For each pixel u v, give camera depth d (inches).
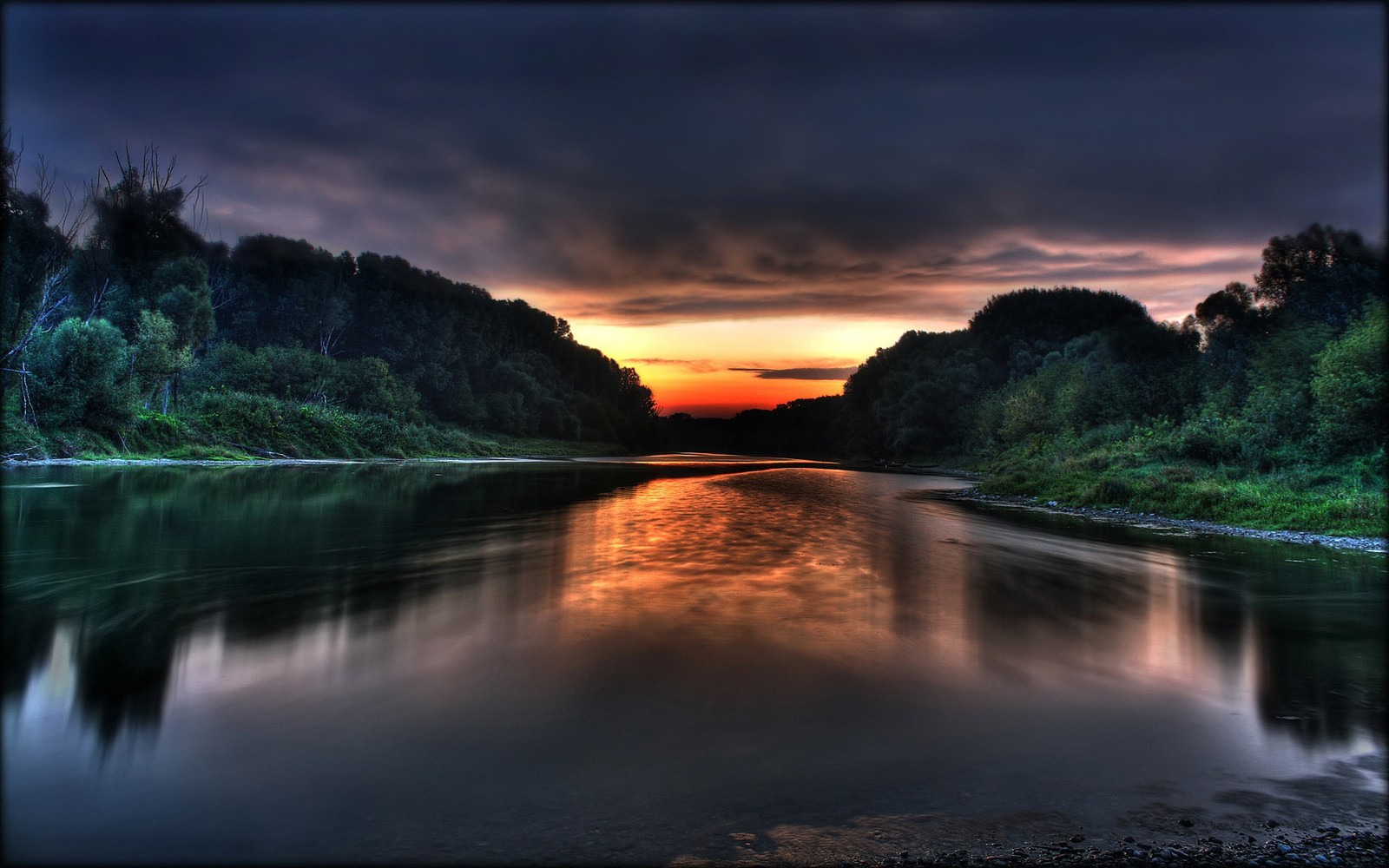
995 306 4288.9
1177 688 250.4
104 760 177.8
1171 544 631.8
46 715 205.5
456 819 155.5
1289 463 995.9
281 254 3041.3
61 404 1272.1
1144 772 186.5
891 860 144.3
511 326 4557.1
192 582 378.0
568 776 175.0
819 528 675.4
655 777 175.5
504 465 2086.6
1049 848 150.2
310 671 245.6
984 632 316.2
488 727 202.4
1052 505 1015.6
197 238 2023.9
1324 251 1734.7
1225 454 1096.8
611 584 395.5
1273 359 1328.7
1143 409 1662.2
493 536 574.6
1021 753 195.0
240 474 1203.2
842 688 239.8
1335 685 256.5
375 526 617.6
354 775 173.5
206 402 1704.0
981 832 155.3
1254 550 598.9
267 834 147.8
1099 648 297.6
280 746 188.2
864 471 2210.9
